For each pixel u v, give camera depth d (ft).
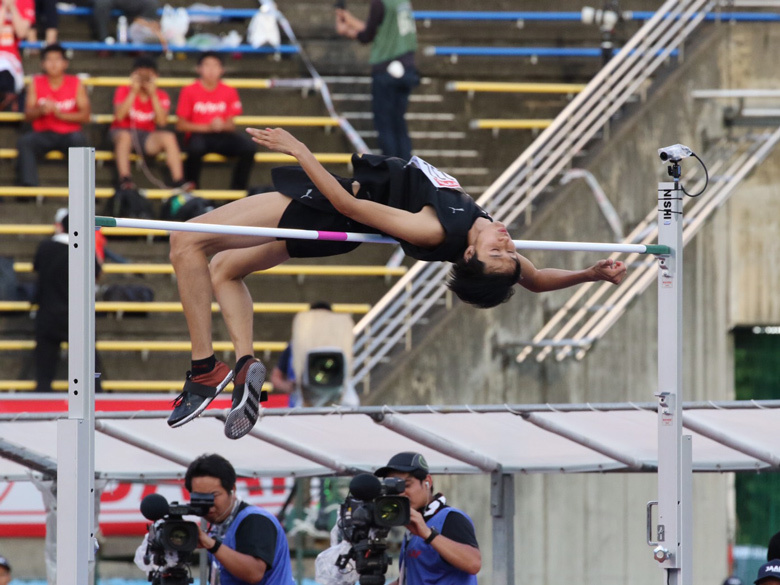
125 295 127.95
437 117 152.15
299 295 131.85
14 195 138.31
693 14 150.51
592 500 130.72
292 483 108.78
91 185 46.75
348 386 101.81
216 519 61.98
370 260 136.46
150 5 158.20
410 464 63.00
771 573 67.67
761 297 140.56
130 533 112.88
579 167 135.44
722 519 136.87
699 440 80.18
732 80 140.26
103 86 151.74
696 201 136.36
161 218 133.80
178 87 153.48
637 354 130.31
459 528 63.16
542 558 129.70
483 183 147.13
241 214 51.42
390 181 50.47
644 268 131.23
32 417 71.67
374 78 133.28
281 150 47.55
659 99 137.49
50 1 148.15
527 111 154.71
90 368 46.70
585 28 164.25
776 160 140.67
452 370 123.44
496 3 167.12
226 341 127.95
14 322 126.93
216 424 76.07
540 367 126.31
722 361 139.23
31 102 138.62
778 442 76.48
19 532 114.01
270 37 156.15
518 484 129.70
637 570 131.03
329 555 60.64
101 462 83.35
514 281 51.01
